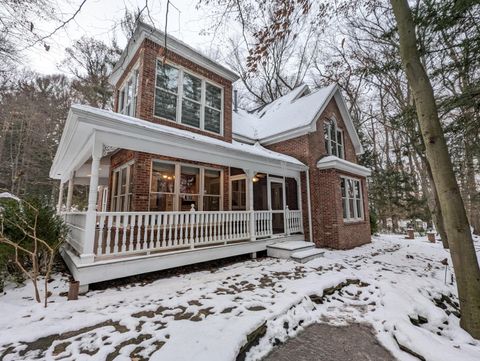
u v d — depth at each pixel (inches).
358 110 746.8
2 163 749.9
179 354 91.4
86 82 653.9
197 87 333.7
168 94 299.9
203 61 332.5
